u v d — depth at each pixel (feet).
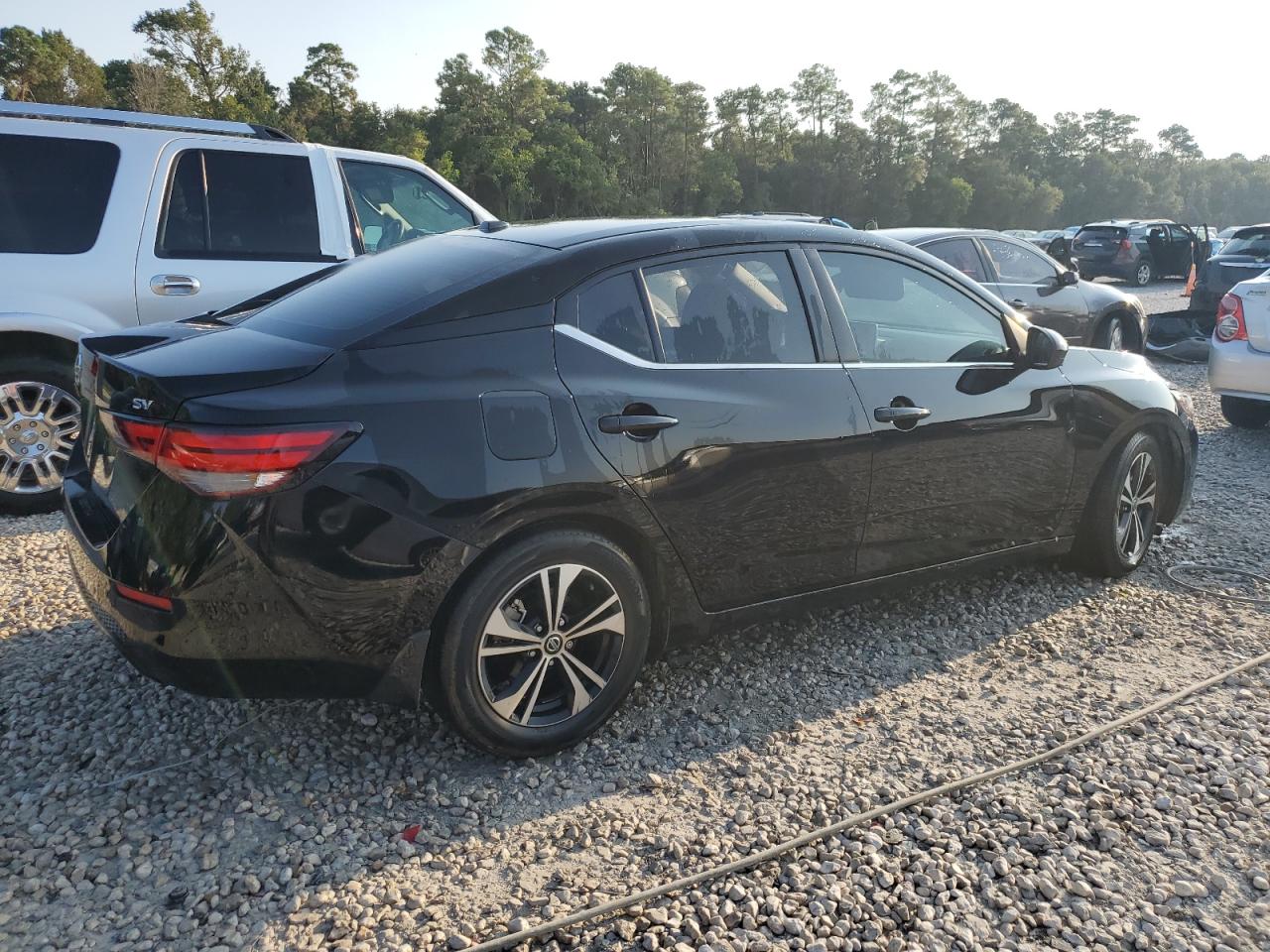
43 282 16.15
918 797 8.95
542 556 8.96
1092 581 14.53
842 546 11.18
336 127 346.95
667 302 10.07
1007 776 9.41
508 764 9.46
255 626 8.02
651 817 8.70
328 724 10.10
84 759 9.33
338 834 8.38
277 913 7.39
